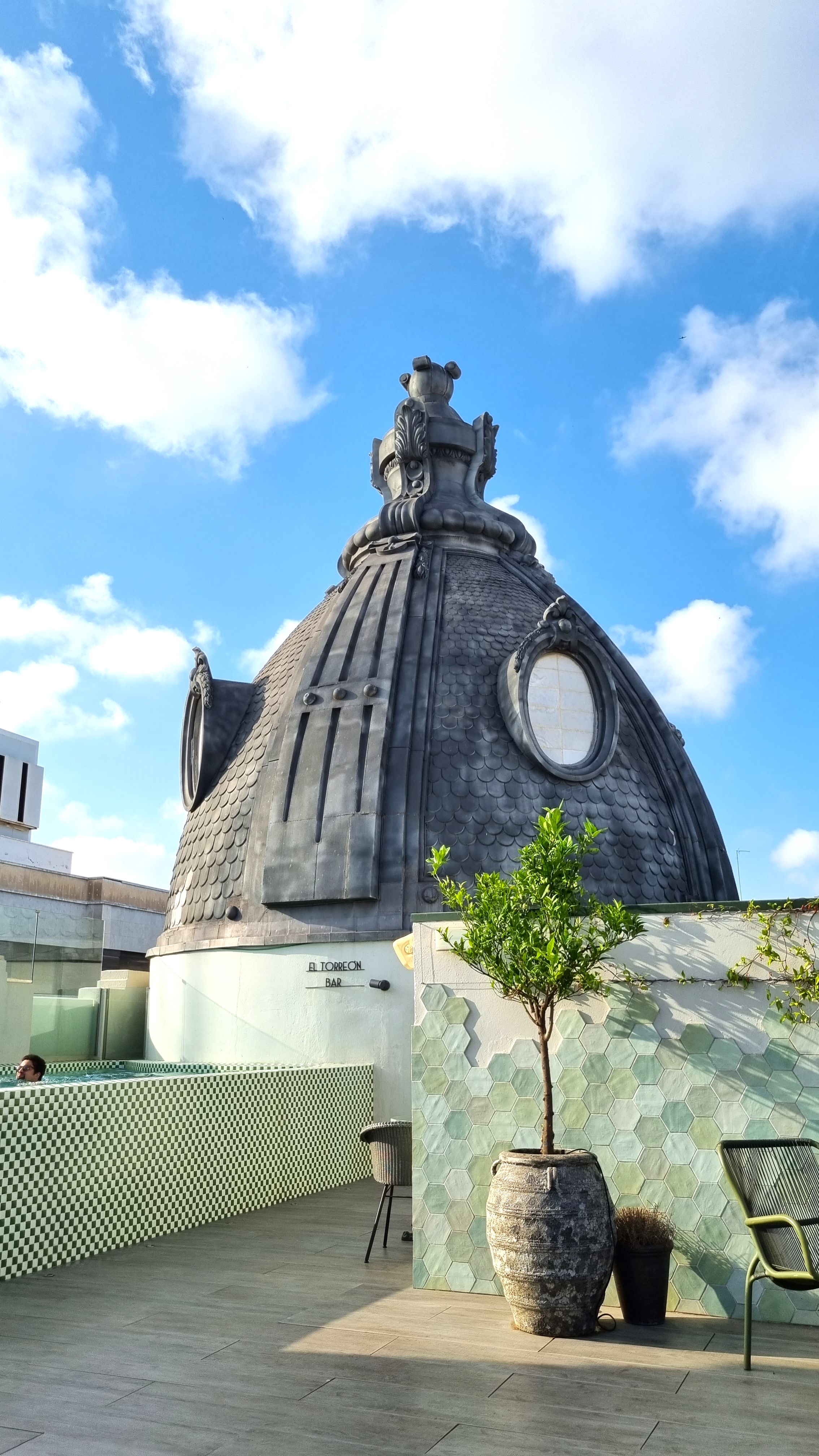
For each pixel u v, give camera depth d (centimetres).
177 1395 652
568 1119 877
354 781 2081
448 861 2014
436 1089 932
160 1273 995
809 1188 778
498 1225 783
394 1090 1903
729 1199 817
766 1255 704
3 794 4903
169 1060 2259
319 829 2077
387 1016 1953
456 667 2241
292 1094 1517
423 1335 775
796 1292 791
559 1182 777
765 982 834
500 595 2453
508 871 2033
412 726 2128
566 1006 895
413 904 1984
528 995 827
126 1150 1144
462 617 2345
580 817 2153
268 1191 1407
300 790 2134
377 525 2555
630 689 2525
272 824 2131
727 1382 668
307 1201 1444
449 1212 915
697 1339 756
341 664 2261
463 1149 914
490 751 2141
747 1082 827
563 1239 759
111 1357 731
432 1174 924
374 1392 654
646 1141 849
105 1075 2264
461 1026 931
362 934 1994
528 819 2091
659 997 866
